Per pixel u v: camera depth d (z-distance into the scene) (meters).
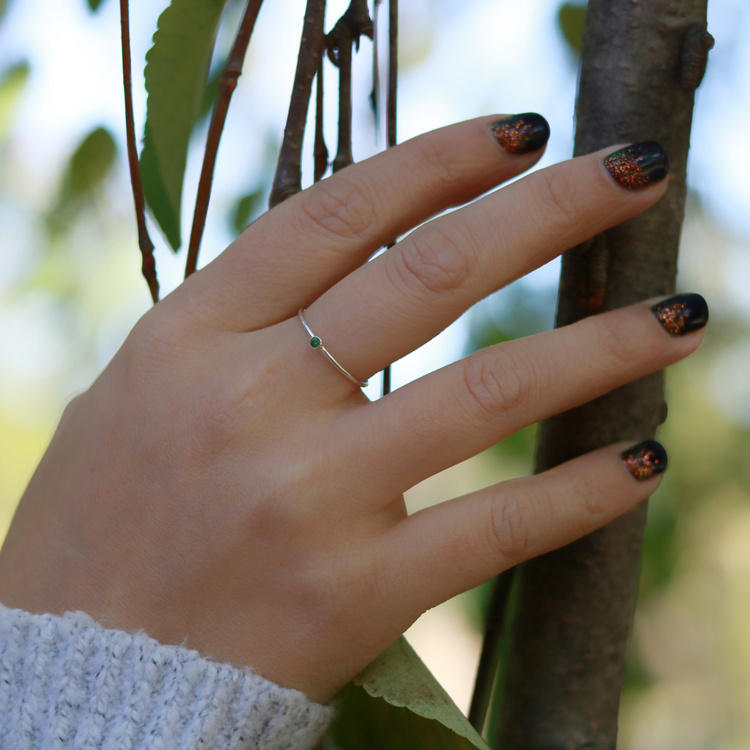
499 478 0.61
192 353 0.34
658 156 0.32
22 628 0.33
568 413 0.35
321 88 0.36
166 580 0.33
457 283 0.33
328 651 0.33
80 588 0.33
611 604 0.35
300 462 0.33
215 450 0.33
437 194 0.34
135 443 0.33
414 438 0.33
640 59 0.34
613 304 0.34
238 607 0.33
